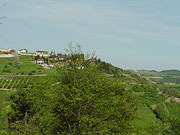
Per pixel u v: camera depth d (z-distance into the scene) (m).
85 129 17.59
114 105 19.55
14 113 28.05
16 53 174.75
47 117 18.88
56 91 19.70
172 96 105.12
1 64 125.19
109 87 21.20
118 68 124.62
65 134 17.81
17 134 20.34
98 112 19.44
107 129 17.55
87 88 18.53
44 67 122.12
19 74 97.00
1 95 47.50
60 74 21.36
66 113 17.69
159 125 20.31
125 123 19.94
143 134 20.39
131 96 26.72
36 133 19.20
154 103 75.44
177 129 18.64
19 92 28.52
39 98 22.89
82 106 18.62
